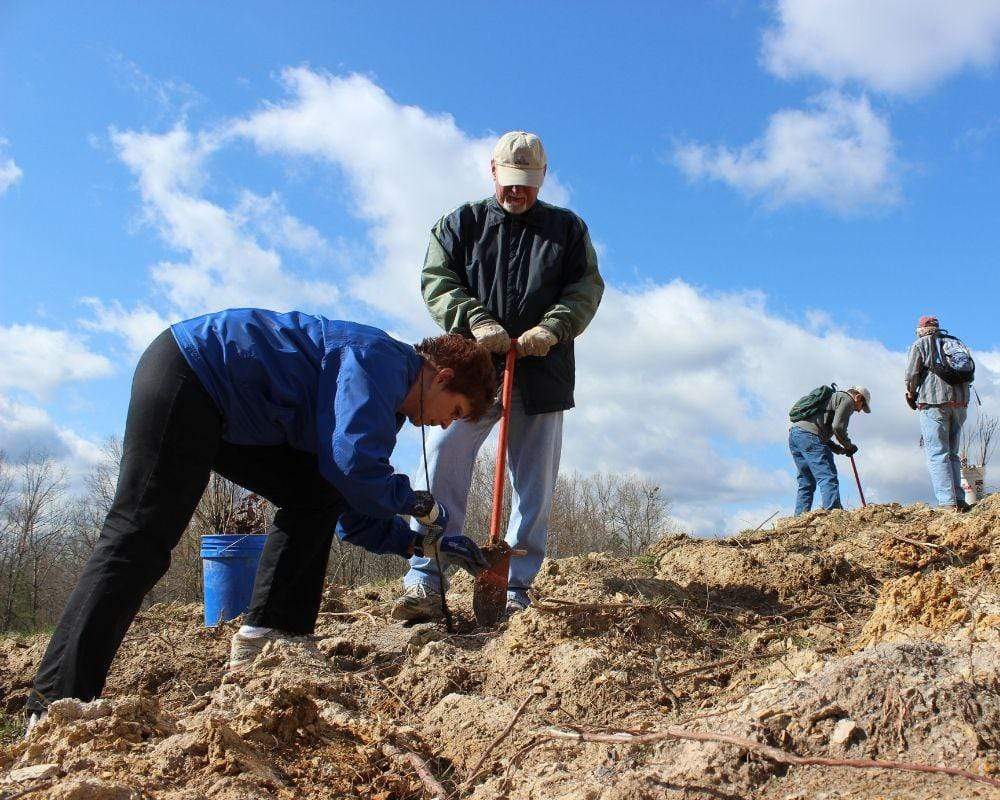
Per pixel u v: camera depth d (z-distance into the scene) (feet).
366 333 10.12
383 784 7.57
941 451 25.34
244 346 9.61
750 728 6.86
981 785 5.79
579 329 14.42
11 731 10.88
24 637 16.22
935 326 25.70
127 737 7.77
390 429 9.73
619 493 71.51
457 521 14.07
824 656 9.67
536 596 13.47
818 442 29.63
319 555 11.59
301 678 9.92
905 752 6.44
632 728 8.45
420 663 11.23
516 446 14.53
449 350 10.56
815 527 22.09
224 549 16.14
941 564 14.19
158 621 16.94
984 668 7.23
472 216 14.80
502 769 7.89
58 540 103.45
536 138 14.26
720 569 16.31
